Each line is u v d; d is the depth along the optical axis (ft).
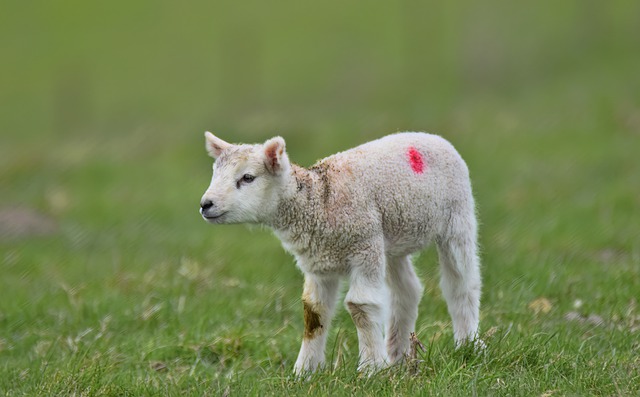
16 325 54.54
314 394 37.70
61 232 89.35
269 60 229.45
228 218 42.24
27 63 243.40
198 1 282.36
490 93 167.43
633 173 100.89
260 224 43.93
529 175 103.40
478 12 229.04
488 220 82.58
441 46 211.00
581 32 194.90
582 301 53.01
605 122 127.95
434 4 242.17
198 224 89.40
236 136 135.23
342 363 41.29
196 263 67.00
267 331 49.70
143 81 225.76
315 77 210.59
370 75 202.90
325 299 43.75
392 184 42.75
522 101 151.53
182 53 242.37
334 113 165.27
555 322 49.24
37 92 224.12
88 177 116.06
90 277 67.72
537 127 129.59
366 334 41.86
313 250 42.57
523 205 89.04
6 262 76.54
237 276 63.05
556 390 36.78
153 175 115.75
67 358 45.96
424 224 43.88
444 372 38.63
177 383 41.83
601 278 57.41
